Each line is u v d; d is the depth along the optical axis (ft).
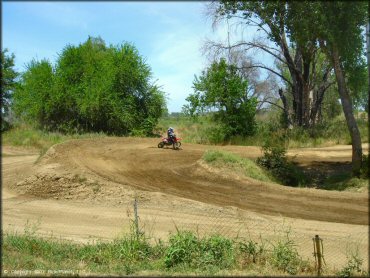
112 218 44.04
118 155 72.08
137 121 140.36
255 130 108.99
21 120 141.28
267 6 62.75
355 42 54.54
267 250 30.35
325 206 44.80
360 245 32.65
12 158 86.28
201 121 116.78
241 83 107.76
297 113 110.63
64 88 137.39
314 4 53.42
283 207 45.39
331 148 86.38
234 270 25.89
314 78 110.73
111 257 29.63
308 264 28.22
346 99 58.18
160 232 38.93
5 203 50.08
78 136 121.80
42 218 44.50
